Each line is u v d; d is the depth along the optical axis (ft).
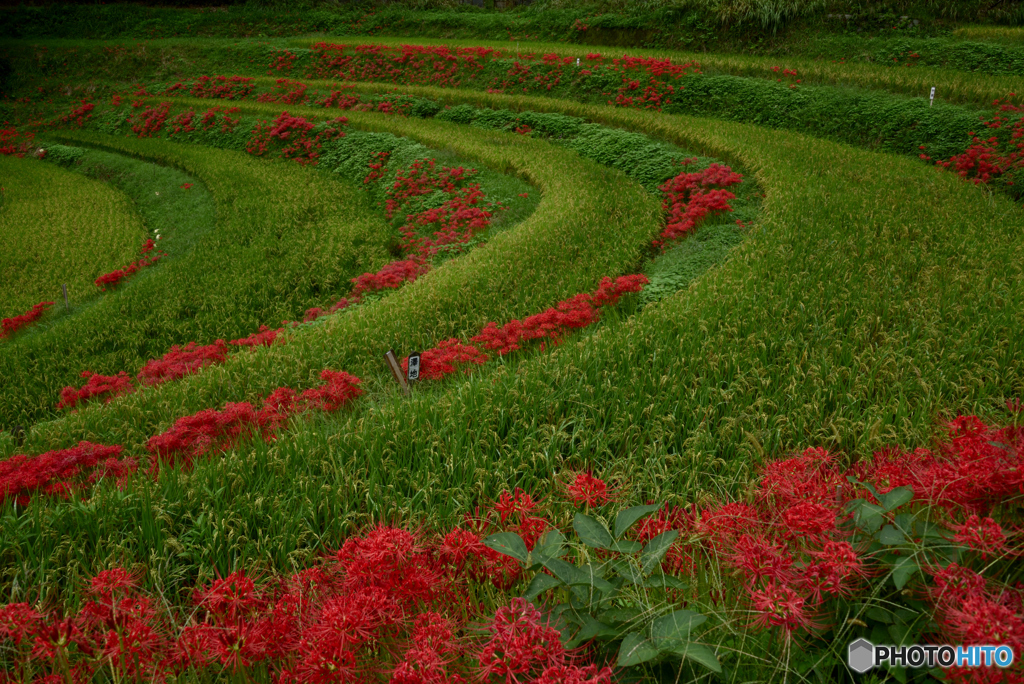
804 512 8.44
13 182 85.97
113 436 25.80
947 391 19.58
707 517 10.66
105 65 121.49
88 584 13.97
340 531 15.85
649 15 98.37
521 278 37.19
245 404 22.25
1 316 49.29
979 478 9.68
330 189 72.84
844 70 72.59
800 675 8.66
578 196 52.24
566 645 8.97
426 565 11.96
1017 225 34.76
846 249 31.91
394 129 84.07
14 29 133.69
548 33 110.11
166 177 82.64
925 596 8.89
